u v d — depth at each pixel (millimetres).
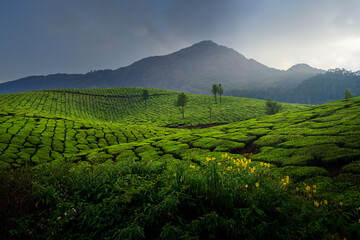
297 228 4547
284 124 32250
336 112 31938
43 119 64438
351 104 35938
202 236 4895
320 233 4539
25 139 44094
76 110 108188
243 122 44438
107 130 61844
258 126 34562
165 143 33156
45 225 4758
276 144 21953
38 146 41406
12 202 5016
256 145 23375
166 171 7457
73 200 5676
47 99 113688
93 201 5844
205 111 109312
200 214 5453
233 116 96938
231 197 5426
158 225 5129
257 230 4547
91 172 7477
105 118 108812
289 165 15117
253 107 113750
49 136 48219
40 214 4934
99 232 4926
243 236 4773
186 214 5520
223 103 128125
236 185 5777
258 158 17781
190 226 4828
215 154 21016
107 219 5047
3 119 58250
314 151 16359
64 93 131625
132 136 57781
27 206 5156
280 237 4473
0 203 4859
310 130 24188
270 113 81375
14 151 36062
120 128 66625
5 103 92125
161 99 143875
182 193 5496
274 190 5449
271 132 27594
